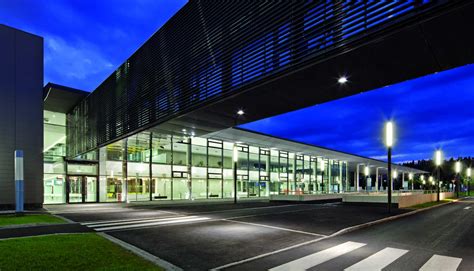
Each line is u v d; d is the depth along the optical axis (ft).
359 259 24.77
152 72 58.80
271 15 35.53
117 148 97.45
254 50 37.55
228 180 130.31
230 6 41.01
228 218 52.06
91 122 85.81
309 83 36.81
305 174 174.40
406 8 25.13
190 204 88.58
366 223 43.98
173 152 110.73
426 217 54.80
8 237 32.27
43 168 79.41
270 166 151.84
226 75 41.22
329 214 57.82
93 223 45.16
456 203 102.06
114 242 29.94
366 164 228.22
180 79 50.34
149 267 21.04
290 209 70.38
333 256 25.79
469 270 21.76
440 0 23.34
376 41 26.94
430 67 32.22
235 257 25.53
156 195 104.94
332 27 29.89
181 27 50.85
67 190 88.99
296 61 32.99
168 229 39.83
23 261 21.93
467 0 21.97
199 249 28.35
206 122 57.67
